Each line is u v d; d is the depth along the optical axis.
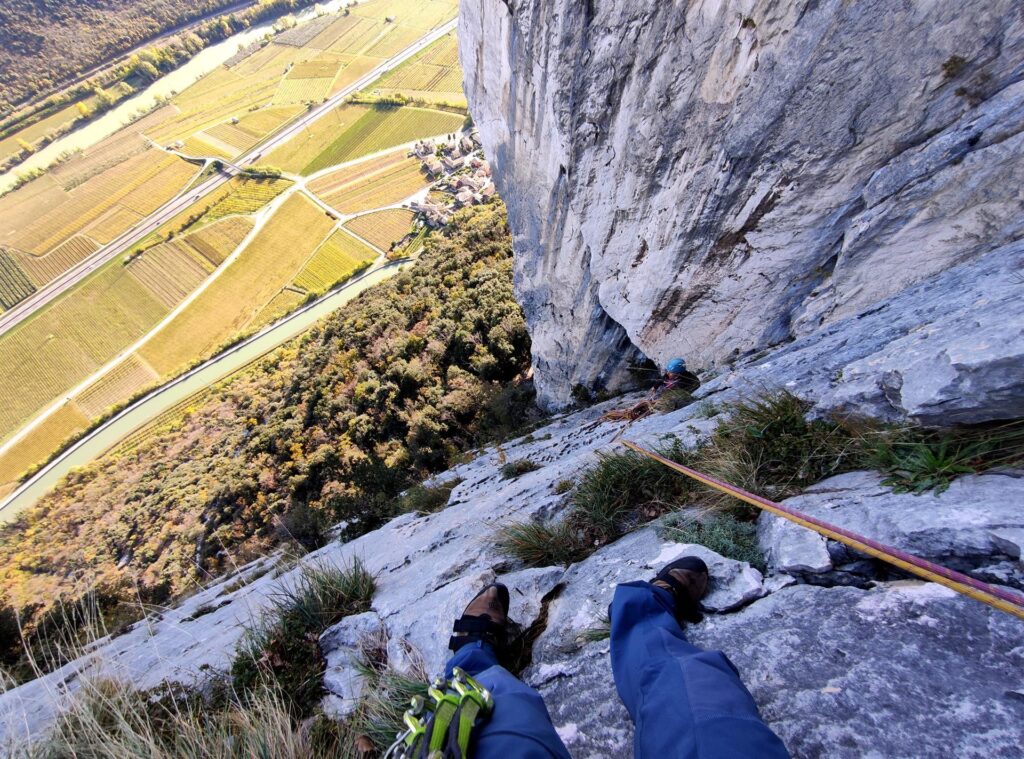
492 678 1.87
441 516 6.59
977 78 4.25
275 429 43.03
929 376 2.38
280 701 3.17
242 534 36.00
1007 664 1.57
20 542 59.06
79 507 60.56
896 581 2.03
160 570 38.81
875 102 4.82
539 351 15.02
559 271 11.66
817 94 5.09
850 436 2.94
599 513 3.59
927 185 4.62
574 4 7.03
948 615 1.78
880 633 1.85
